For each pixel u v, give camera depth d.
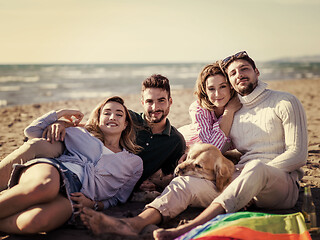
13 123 8.95
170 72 58.16
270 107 3.49
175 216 3.13
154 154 3.89
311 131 7.30
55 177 2.79
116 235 2.67
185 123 8.51
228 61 3.64
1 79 36.53
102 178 3.30
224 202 2.79
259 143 3.53
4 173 3.10
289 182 3.23
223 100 3.79
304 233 2.53
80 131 3.45
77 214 2.98
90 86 26.22
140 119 3.98
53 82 31.58
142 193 3.69
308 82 26.62
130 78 39.38
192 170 3.23
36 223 2.60
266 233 2.47
